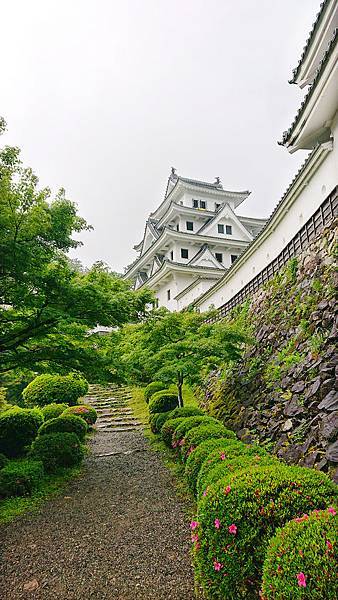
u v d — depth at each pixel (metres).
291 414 5.45
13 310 5.96
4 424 7.80
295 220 8.10
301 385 5.64
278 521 2.26
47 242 5.20
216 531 2.44
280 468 2.76
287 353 6.73
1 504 5.05
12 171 4.75
